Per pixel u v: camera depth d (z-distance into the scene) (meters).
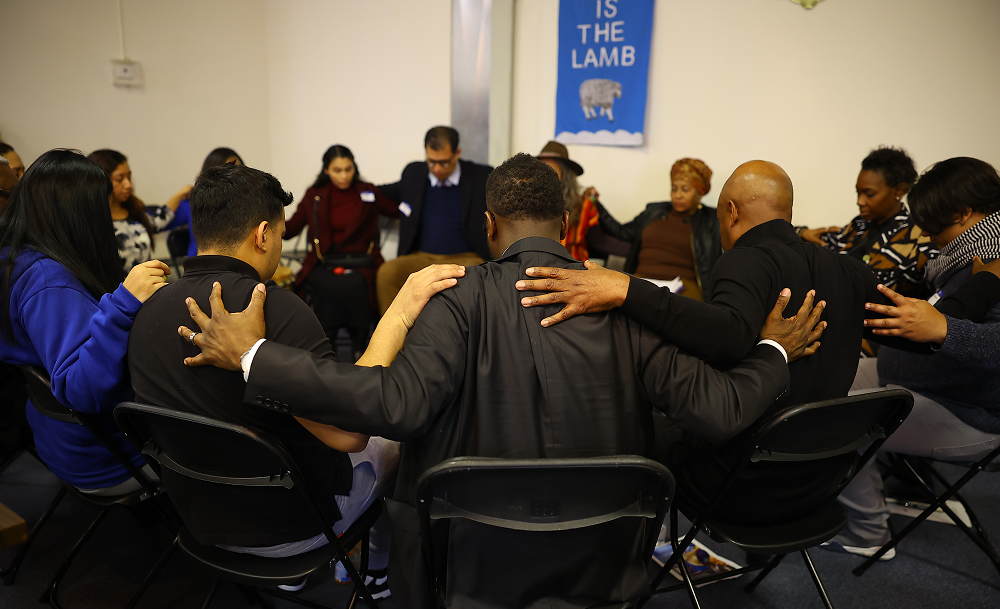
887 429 1.42
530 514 1.11
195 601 1.84
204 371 1.22
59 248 1.55
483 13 3.80
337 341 4.07
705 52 3.45
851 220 3.09
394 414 1.05
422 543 1.17
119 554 2.04
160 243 4.37
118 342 1.34
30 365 1.54
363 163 4.66
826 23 3.11
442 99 4.20
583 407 1.13
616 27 3.60
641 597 1.25
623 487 1.10
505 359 1.15
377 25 4.38
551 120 3.98
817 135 3.23
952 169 1.86
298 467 1.27
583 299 1.15
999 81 2.79
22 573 1.93
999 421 1.82
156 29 4.27
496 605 1.18
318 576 1.97
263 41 4.89
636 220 3.54
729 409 1.14
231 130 4.80
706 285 3.29
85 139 4.07
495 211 1.27
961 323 1.53
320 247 3.84
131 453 1.62
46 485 2.42
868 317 1.51
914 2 2.90
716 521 1.50
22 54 3.75
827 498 1.51
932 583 1.95
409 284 1.24
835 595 1.90
